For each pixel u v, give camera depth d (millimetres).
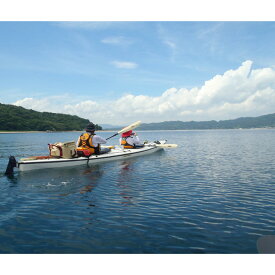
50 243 3771
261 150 19953
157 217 4848
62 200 6035
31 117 171375
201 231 4172
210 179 8648
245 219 4711
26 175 9219
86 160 11844
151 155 16234
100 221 4637
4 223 4547
